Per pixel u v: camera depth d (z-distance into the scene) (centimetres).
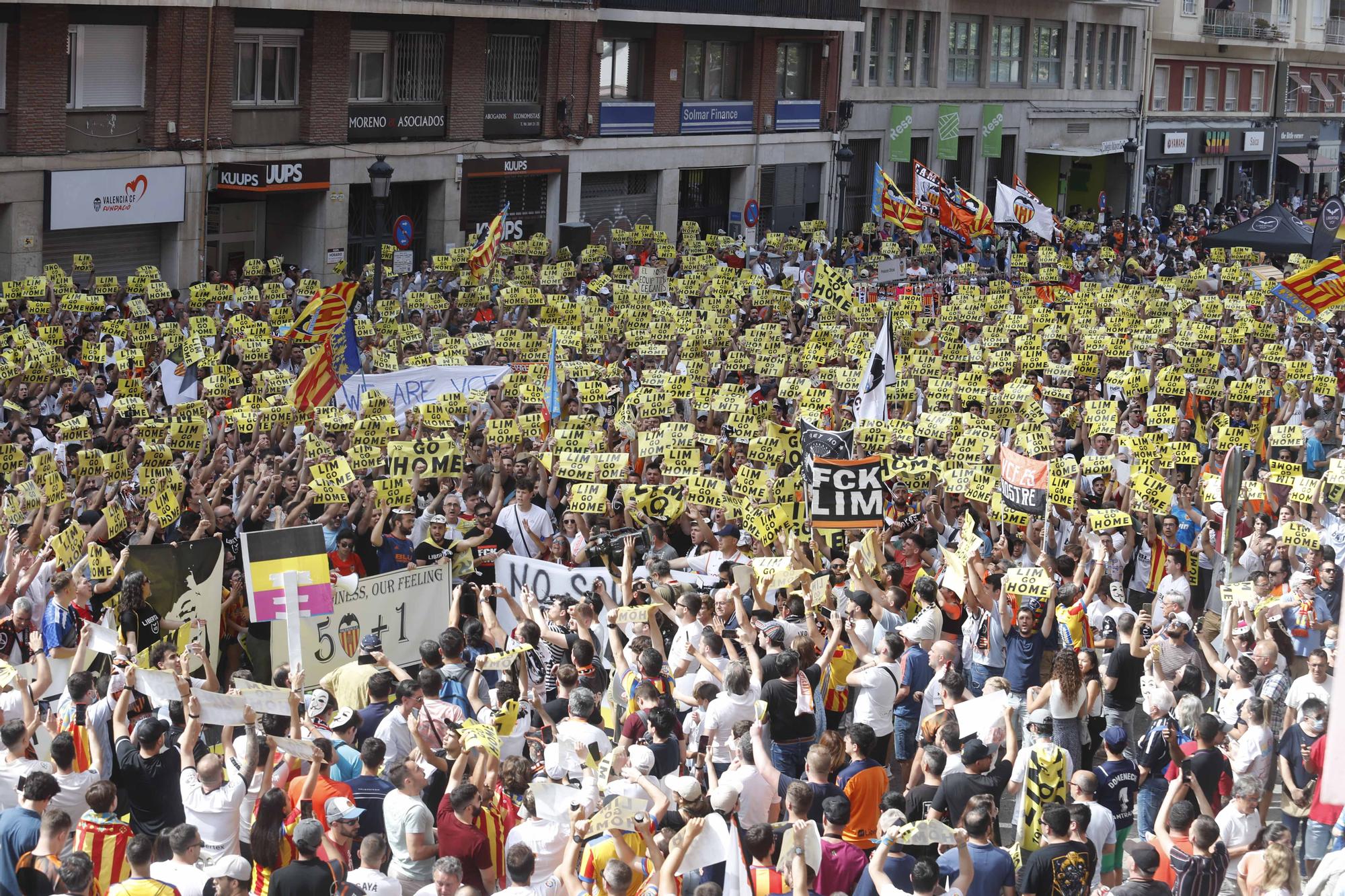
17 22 2902
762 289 2953
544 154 4075
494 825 903
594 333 2411
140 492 1471
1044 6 5819
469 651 1134
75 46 3036
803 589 1260
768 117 4738
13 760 928
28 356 1919
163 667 987
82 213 3045
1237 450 1400
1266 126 7156
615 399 2139
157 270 2608
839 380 2066
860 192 5269
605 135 4262
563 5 3959
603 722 1084
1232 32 6725
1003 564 1341
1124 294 3194
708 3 4359
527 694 1088
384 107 3659
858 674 1138
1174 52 6631
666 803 890
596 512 1423
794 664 1092
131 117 3150
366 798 934
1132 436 1809
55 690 1104
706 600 1174
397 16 3650
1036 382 2241
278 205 3609
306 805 897
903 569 1327
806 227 4212
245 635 1240
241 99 3378
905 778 1179
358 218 3716
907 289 3241
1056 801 978
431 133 3800
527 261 3762
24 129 2947
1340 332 2995
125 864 858
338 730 997
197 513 1376
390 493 1354
